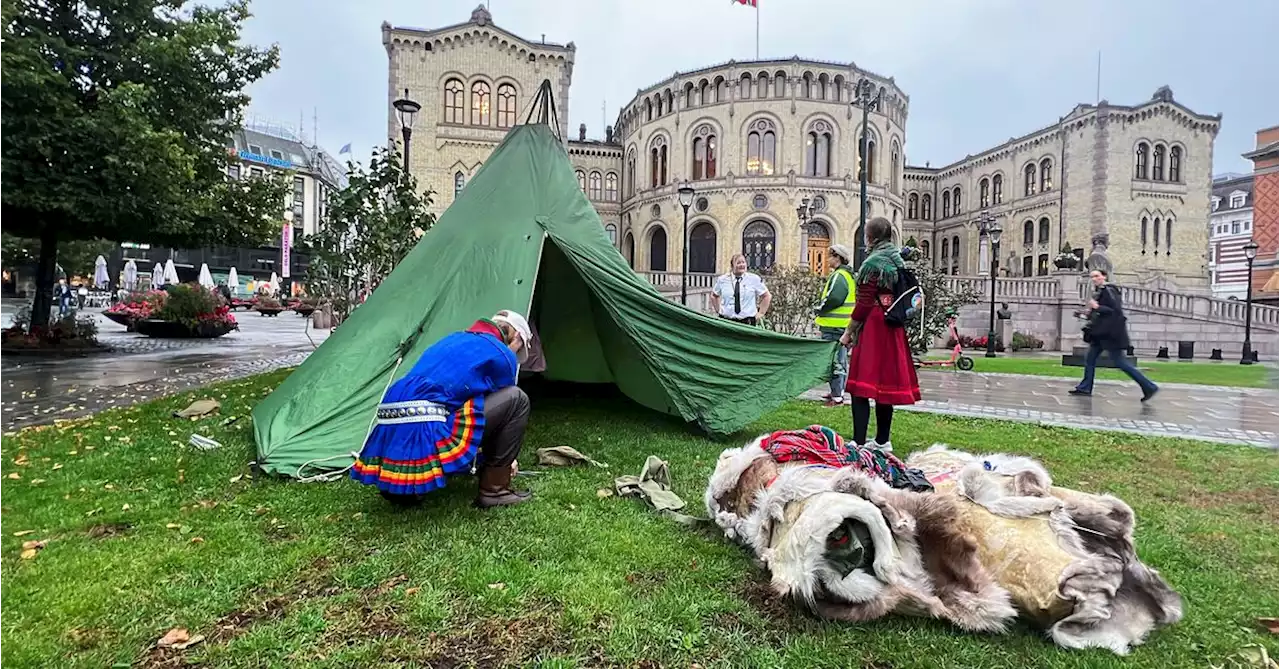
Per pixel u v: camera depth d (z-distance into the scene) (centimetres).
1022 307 2631
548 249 651
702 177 3884
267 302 3762
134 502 363
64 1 1255
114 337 1688
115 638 222
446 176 3459
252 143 6406
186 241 1447
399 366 480
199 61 1350
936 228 5231
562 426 594
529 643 223
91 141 1120
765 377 582
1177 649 222
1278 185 2173
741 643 223
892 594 230
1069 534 232
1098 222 3775
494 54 3488
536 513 346
